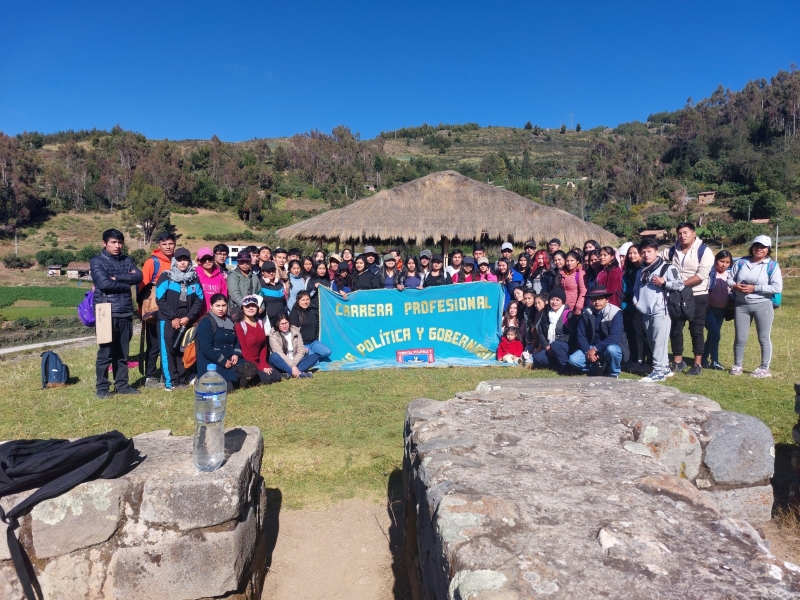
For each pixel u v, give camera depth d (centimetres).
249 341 726
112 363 692
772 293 684
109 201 10138
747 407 576
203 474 278
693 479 337
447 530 215
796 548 337
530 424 348
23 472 262
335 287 946
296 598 325
